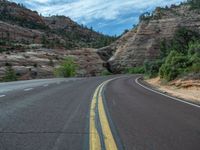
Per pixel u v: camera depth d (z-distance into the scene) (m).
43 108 9.67
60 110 9.34
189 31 47.34
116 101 12.95
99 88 22.39
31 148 4.77
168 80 28.30
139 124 7.30
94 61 140.75
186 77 25.22
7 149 4.68
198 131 6.54
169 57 33.78
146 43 143.25
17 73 92.06
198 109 10.68
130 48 144.25
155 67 45.16
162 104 12.16
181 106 11.55
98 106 10.71
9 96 13.46
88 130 6.30
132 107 10.85
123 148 4.97
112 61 142.50
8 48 130.50
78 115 8.41
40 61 113.69
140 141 5.49
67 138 5.52
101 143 5.20
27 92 16.23
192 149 4.97
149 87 25.34
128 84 29.81
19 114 8.18
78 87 23.25
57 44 176.62
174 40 49.34
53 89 19.83
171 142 5.45
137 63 137.38
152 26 149.00
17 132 5.93
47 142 5.19
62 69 70.69
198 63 27.06
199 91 19.94
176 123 7.56
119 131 6.39
